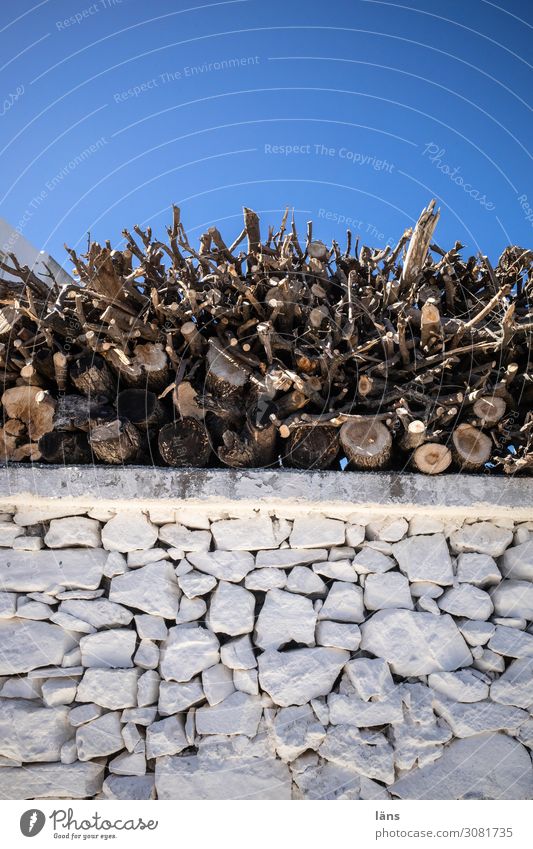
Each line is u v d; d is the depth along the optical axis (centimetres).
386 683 317
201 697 317
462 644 326
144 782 309
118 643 325
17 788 311
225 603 329
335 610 329
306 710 314
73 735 319
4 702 320
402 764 307
